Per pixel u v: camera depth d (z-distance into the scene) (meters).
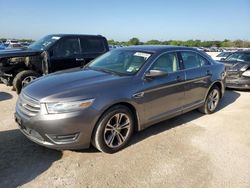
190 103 5.26
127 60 4.67
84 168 3.49
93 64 5.06
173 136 4.60
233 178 3.36
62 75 4.36
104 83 3.85
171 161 3.73
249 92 8.68
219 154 3.98
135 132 4.71
